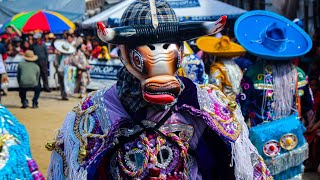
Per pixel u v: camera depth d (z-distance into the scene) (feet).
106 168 9.80
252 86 16.56
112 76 53.52
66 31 57.06
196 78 23.15
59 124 36.01
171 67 8.93
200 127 9.80
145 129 9.51
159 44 8.97
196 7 48.96
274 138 16.05
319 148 22.79
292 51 16.52
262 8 50.39
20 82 43.60
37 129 34.01
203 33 9.05
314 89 23.94
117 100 9.61
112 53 53.52
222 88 25.75
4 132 8.31
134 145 9.53
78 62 49.85
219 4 49.08
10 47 57.21
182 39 9.03
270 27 16.72
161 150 9.55
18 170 8.16
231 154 9.71
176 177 9.61
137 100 9.44
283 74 16.57
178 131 9.64
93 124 9.49
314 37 34.12
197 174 9.84
